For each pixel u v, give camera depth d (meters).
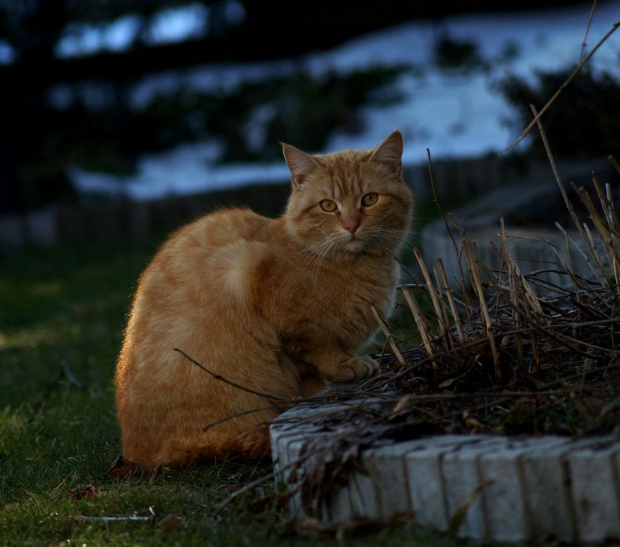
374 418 4.57
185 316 5.77
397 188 6.45
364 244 6.05
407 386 5.09
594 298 5.50
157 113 31.27
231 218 6.40
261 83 31.92
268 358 5.86
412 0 33.12
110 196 26.84
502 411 4.43
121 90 31.36
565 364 4.99
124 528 4.61
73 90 32.47
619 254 5.30
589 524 3.62
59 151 29.56
